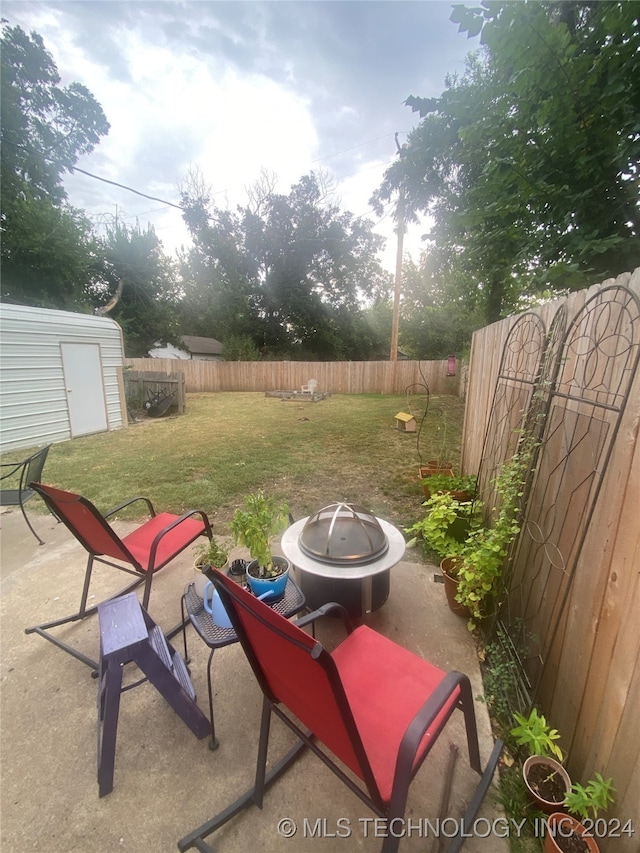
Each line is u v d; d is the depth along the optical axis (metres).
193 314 26.09
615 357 1.29
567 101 2.01
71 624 2.32
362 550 2.10
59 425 7.18
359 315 24.91
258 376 16.53
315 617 1.46
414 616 2.36
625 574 1.14
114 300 19.22
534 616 1.80
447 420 8.84
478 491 3.21
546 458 1.83
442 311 19.62
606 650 1.22
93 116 14.81
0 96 12.23
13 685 1.90
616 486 1.22
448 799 1.37
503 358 2.73
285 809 1.37
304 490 4.49
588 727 1.30
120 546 2.05
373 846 1.27
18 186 12.91
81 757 1.56
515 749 1.54
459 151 3.06
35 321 6.73
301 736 1.30
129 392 10.41
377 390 15.20
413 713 1.27
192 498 4.26
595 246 2.14
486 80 2.91
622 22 1.81
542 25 1.84
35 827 1.33
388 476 4.96
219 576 1.09
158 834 1.31
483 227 3.04
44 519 3.88
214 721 1.71
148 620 1.81
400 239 13.57
